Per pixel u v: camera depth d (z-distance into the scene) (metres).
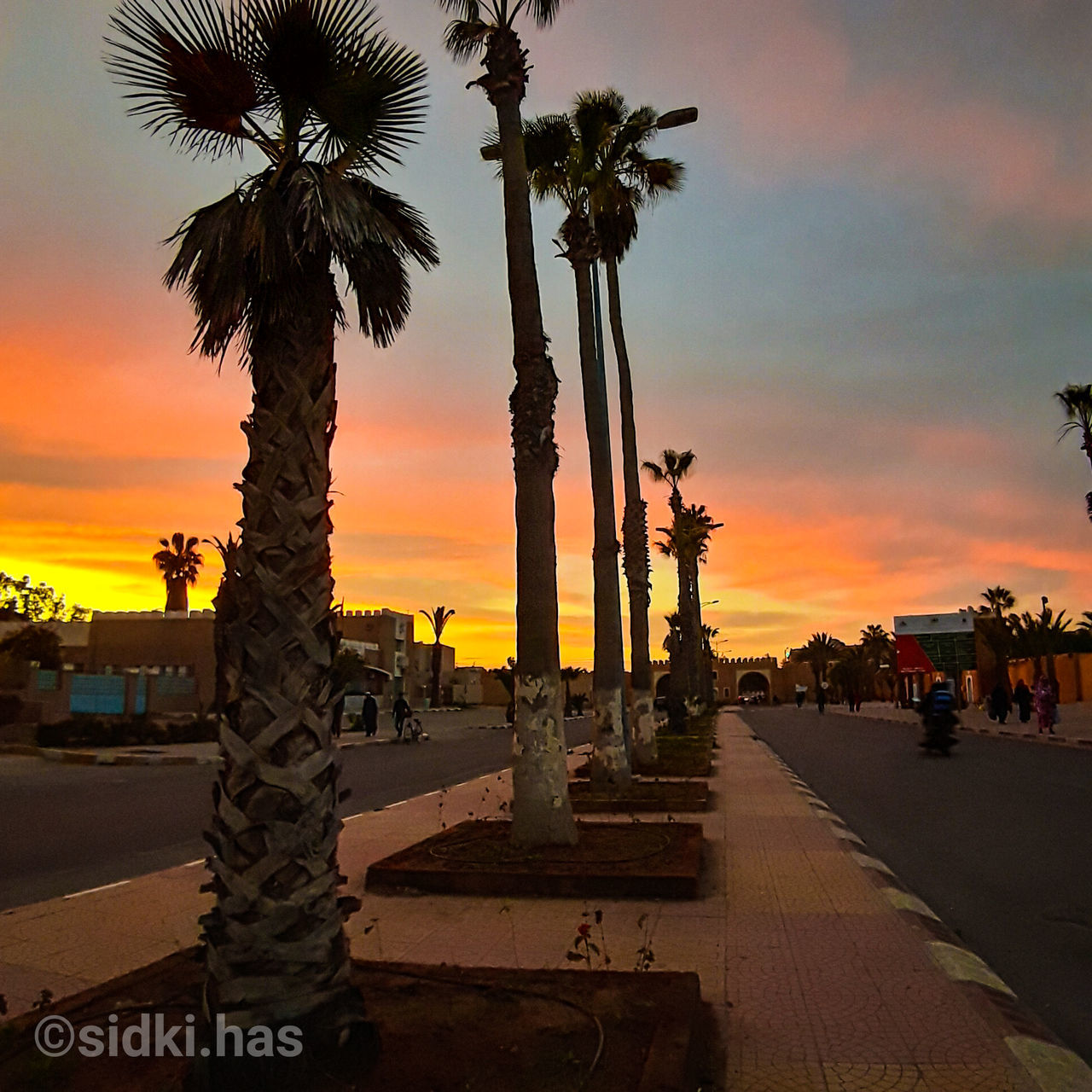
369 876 7.49
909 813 12.52
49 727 26.20
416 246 5.02
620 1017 3.87
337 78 4.49
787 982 5.02
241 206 4.16
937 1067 3.89
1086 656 51.75
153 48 4.39
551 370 9.48
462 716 64.12
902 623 68.25
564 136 15.17
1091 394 35.69
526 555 9.04
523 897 7.15
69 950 5.81
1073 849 9.60
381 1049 3.56
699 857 7.96
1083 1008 4.95
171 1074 3.37
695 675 51.25
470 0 10.27
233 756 3.47
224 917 3.40
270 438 3.69
